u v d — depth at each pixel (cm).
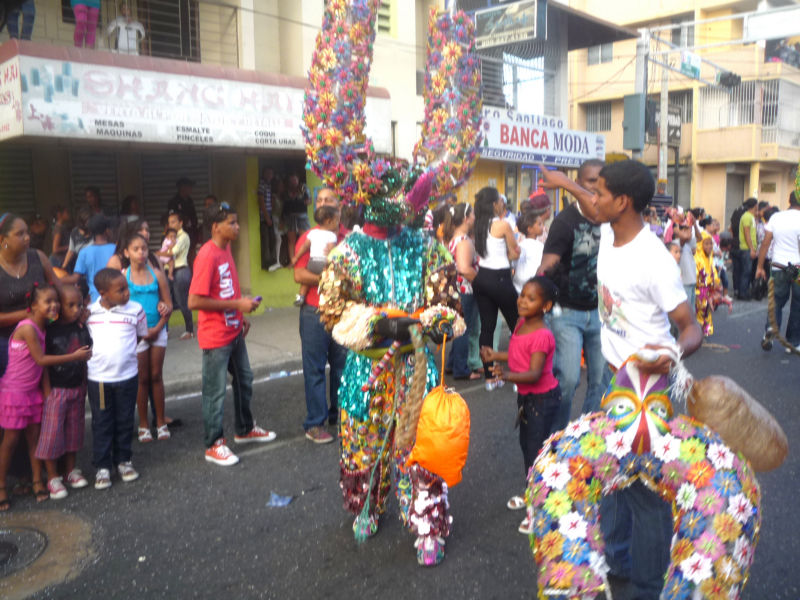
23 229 440
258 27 1105
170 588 326
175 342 876
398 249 339
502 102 1598
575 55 2572
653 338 260
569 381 393
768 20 1603
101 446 441
